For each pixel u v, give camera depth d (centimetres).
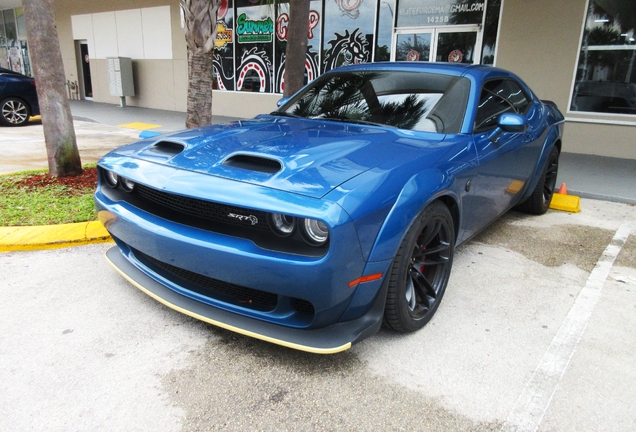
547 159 474
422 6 978
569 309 311
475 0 911
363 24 1059
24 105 1120
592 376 241
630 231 475
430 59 991
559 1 820
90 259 361
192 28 516
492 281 350
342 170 229
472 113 326
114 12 1532
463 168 285
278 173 226
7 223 396
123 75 1503
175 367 237
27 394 213
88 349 249
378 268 222
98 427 195
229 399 215
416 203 234
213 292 250
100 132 1023
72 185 516
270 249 212
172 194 241
